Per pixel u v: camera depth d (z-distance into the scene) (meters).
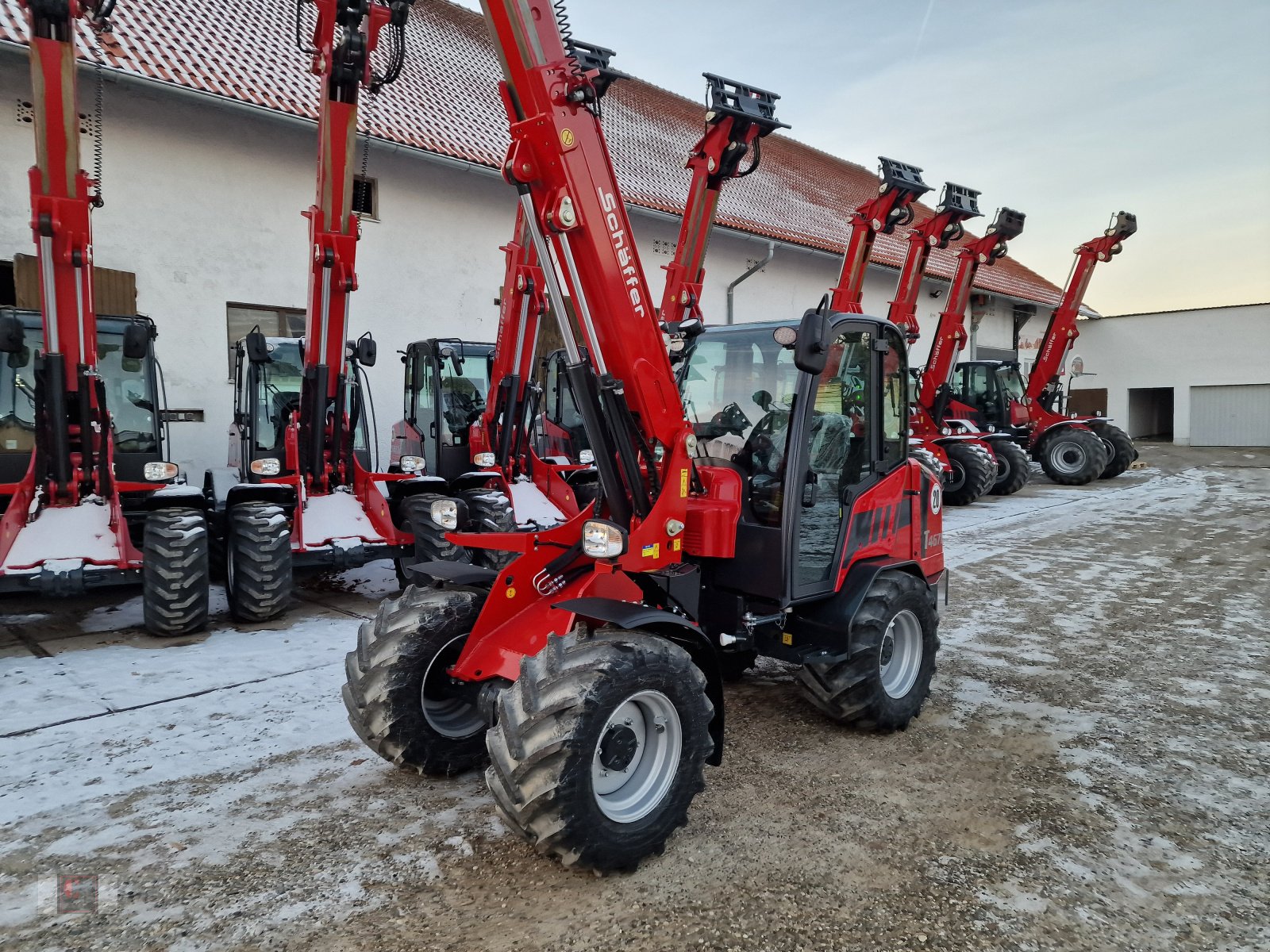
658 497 3.25
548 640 2.76
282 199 10.27
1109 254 15.45
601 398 3.17
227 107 9.46
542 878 2.77
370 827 3.11
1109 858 2.93
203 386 9.71
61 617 6.21
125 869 2.82
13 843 2.99
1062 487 15.66
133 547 5.74
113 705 4.33
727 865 2.86
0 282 8.66
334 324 6.41
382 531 6.59
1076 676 4.94
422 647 3.31
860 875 2.80
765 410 3.79
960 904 2.65
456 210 12.02
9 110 8.24
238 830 3.09
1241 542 9.54
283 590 5.96
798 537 3.63
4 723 4.09
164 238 9.35
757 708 4.40
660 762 2.86
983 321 25.73
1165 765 3.72
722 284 16.20
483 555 6.79
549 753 2.51
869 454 4.13
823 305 3.54
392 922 2.53
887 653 4.05
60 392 5.57
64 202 5.36
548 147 2.93
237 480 7.05
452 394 8.55
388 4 5.84
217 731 4.00
